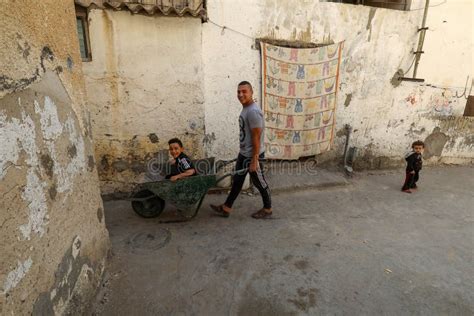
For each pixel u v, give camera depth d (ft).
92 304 7.06
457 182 17.22
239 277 8.38
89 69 11.50
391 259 9.46
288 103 15.20
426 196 14.94
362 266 9.04
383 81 17.02
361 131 17.62
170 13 11.13
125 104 12.21
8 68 4.29
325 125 16.35
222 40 13.12
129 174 13.10
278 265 8.97
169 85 12.40
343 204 13.65
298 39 14.56
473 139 20.11
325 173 16.71
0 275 3.95
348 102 16.72
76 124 6.81
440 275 8.75
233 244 10.03
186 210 11.20
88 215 7.33
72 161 6.48
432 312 7.32
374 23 15.72
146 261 8.96
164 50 11.94
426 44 17.13
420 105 18.30
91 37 11.19
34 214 4.84
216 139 14.24
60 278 5.71
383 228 11.53
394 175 17.99
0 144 4.03
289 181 15.33
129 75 11.90
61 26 6.23
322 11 14.57
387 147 18.54
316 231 11.09
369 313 7.23
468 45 17.84
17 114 4.48
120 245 9.75
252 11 13.28
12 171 4.29
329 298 7.68
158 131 12.86
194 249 9.67
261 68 14.17
